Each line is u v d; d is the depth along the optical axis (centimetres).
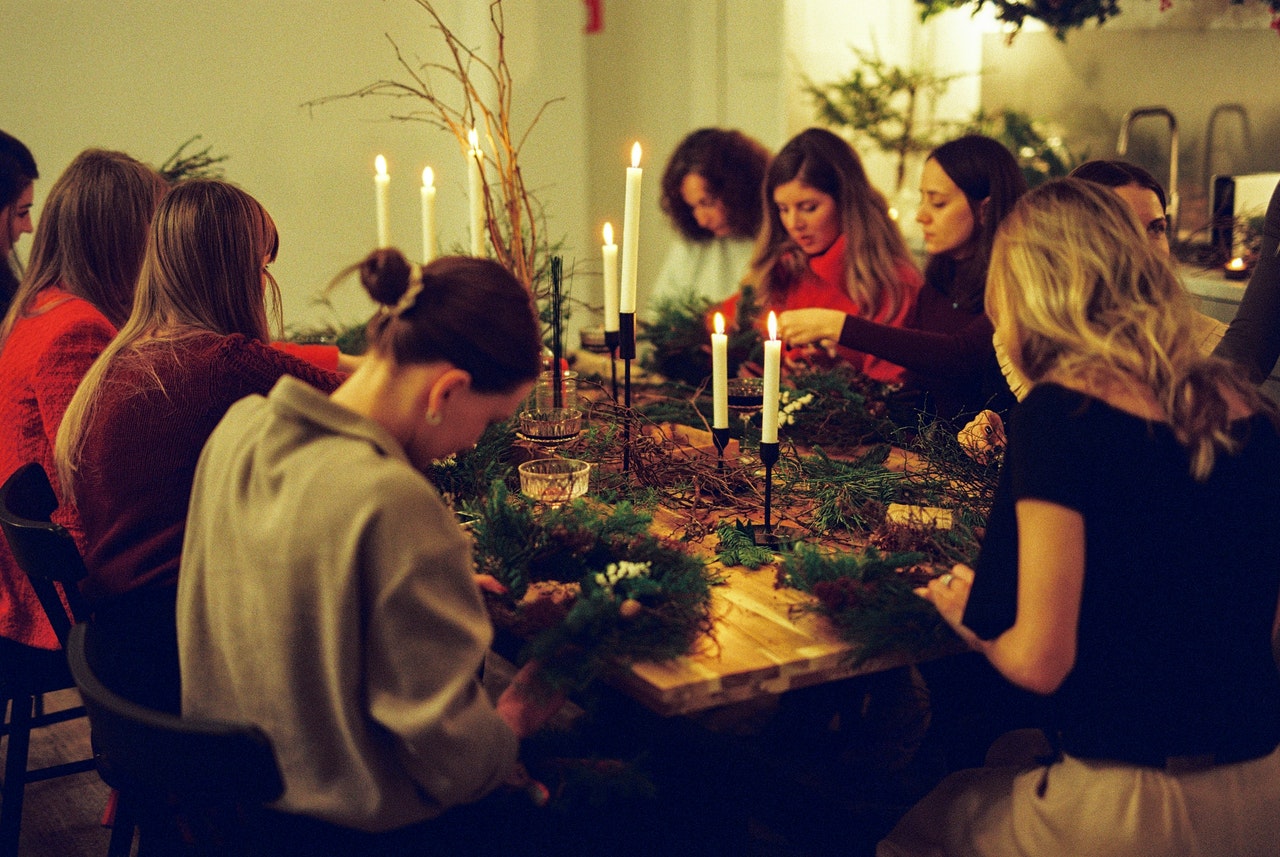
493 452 210
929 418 244
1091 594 137
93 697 130
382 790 126
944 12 473
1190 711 139
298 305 447
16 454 216
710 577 172
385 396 133
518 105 448
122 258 221
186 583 136
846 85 445
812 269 318
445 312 130
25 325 218
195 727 121
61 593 214
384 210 288
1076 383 136
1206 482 136
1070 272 140
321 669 124
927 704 197
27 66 388
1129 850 138
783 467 211
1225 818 139
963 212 268
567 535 168
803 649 150
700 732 170
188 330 189
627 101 498
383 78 443
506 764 130
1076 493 132
